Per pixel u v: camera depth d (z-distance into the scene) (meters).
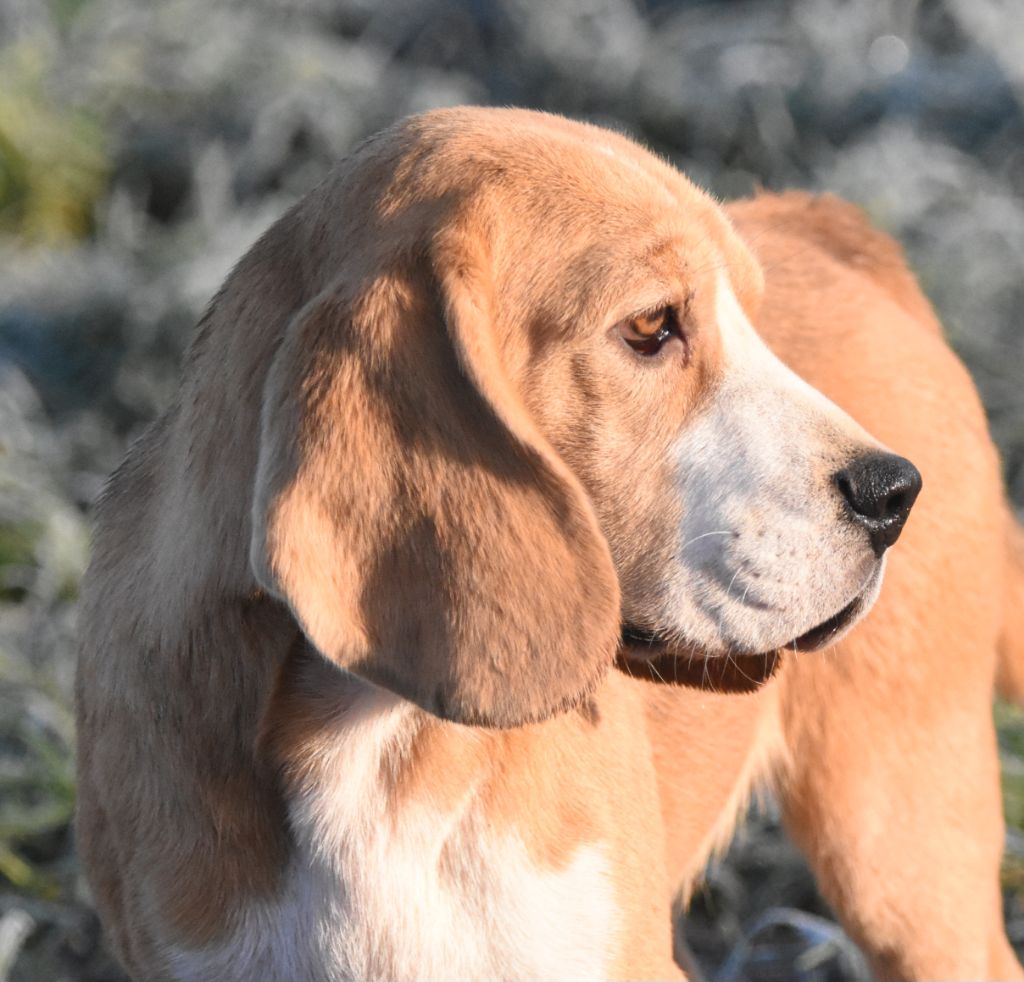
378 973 5.38
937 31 15.37
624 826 5.60
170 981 5.50
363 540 4.77
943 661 7.01
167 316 13.01
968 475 7.12
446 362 4.87
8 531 11.21
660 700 6.45
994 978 7.25
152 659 5.41
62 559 10.84
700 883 8.05
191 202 14.83
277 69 15.79
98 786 5.66
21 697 9.81
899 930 7.13
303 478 4.71
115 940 5.81
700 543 5.36
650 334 5.27
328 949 5.37
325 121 15.07
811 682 6.96
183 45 16.56
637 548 5.38
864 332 7.06
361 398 4.80
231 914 5.38
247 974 5.41
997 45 14.64
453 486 4.80
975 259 12.62
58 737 9.60
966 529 7.07
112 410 12.70
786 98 14.59
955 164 13.62
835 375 6.88
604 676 4.86
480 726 4.85
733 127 14.45
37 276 14.03
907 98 14.26
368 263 5.01
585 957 5.38
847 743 6.96
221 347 5.39
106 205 15.13
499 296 5.14
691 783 6.62
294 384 4.82
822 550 5.35
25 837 9.16
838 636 5.57
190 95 15.84
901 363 7.09
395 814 5.34
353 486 4.75
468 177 5.19
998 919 7.39
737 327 5.51
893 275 7.64
